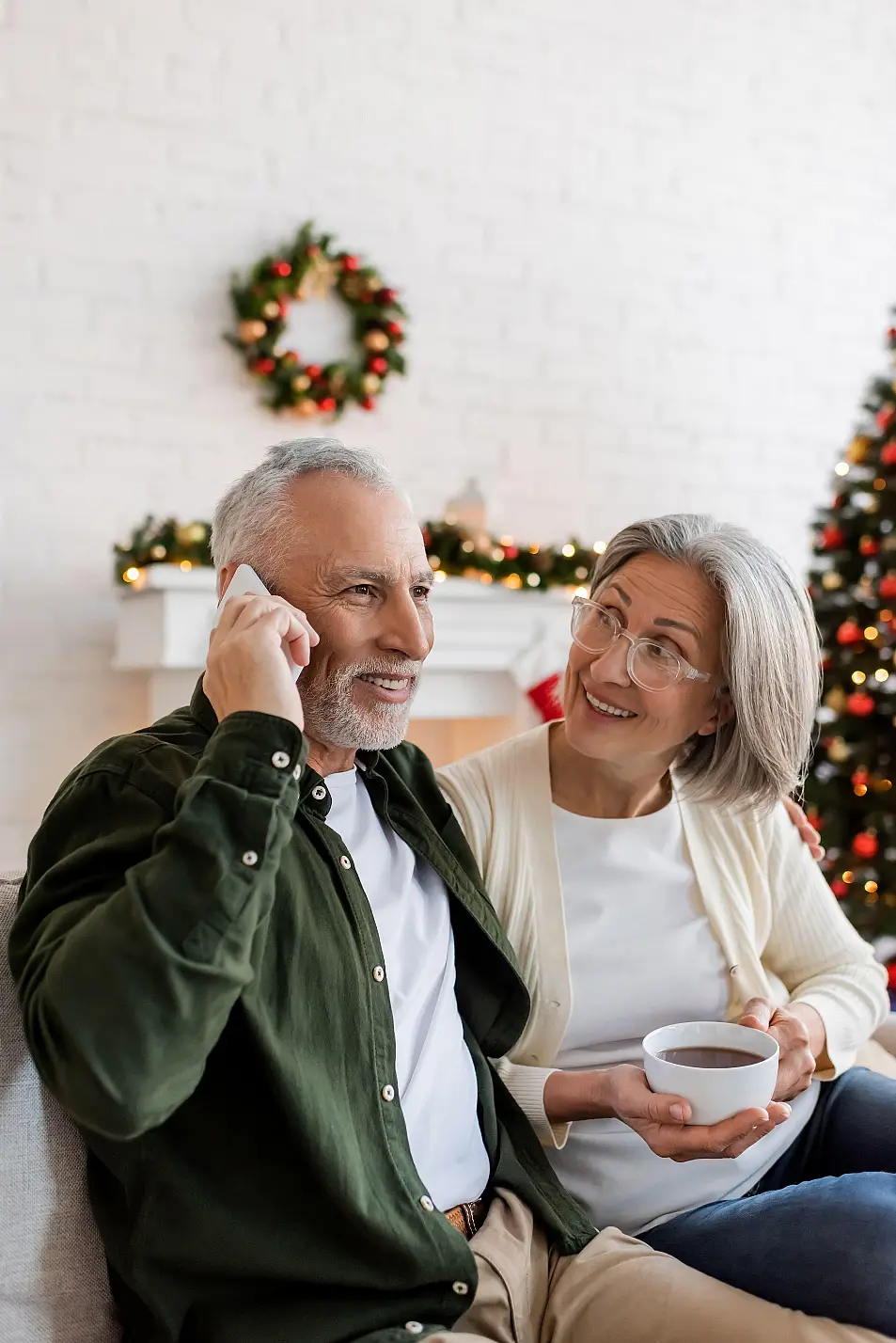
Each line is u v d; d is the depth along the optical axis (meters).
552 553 3.46
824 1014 1.48
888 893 3.13
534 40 3.88
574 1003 1.44
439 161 3.78
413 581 1.25
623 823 1.50
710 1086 1.16
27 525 3.35
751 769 1.48
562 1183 1.39
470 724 3.68
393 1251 1.08
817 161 4.32
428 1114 1.21
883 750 3.23
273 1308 1.07
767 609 1.42
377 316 3.65
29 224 3.31
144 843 1.06
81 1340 1.09
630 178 4.04
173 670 3.16
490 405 3.89
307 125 3.60
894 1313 1.10
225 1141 1.08
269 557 1.22
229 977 0.95
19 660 3.35
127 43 3.38
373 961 1.17
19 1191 1.07
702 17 4.11
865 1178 1.22
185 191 3.47
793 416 4.32
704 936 1.49
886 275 4.45
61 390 3.37
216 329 3.53
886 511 3.26
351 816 1.29
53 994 0.93
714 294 4.19
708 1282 1.17
